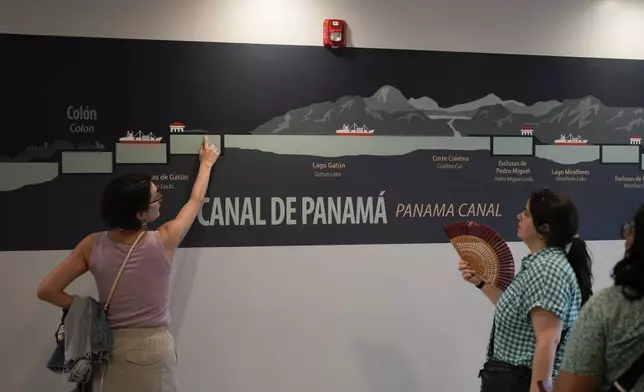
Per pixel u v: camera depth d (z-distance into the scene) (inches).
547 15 119.1
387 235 114.3
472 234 94.7
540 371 71.2
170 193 106.8
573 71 120.6
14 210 102.5
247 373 109.6
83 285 104.4
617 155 122.6
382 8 113.0
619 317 52.2
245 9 108.4
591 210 122.0
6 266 102.5
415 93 114.5
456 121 116.1
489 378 79.3
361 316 113.7
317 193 111.7
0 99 101.5
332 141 111.8
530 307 73.7
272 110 109.7
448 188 116.3
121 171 105.4
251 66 108.8
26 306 103.2
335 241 112.5
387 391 114.7
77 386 83.0
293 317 111.1
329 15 111.2
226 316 108.9
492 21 117.0
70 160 103.8
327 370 112.4
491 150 117.6
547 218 76.4
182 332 107.3
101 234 85.3
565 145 120.4
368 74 112.8
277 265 110.6
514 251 119.0
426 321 116.1
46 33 102.6
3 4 101.1
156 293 83.2
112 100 104.7
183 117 106.8
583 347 54.1
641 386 51.0
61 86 103.3
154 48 105.7
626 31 122.8
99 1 104.0
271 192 110.0
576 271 78.6
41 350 103.7
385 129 113.7
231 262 109.0
